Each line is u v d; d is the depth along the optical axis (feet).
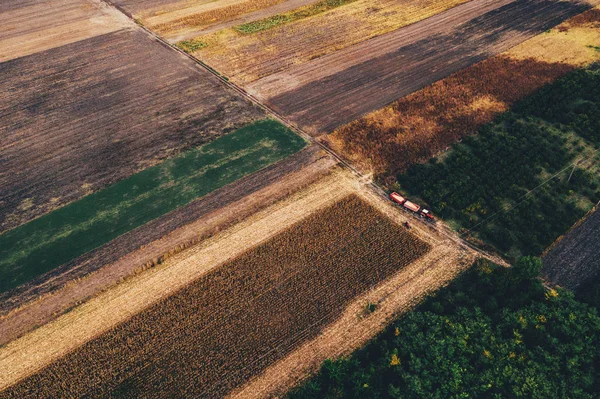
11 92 216.33
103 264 141.59
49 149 184.55
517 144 181.68
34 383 113.39
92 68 232.94
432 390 110.52
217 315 127.44
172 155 181.68
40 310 129.39
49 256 144.05
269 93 215.51
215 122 198.39
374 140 187.52
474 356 117.08
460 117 197.88
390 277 137.28
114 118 200.44
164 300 131.64
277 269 139.54
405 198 162.81
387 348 119.55
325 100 210.18
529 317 124.06
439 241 148.05
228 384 113.29
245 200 163.02
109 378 114.21
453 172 171.12
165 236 150.41
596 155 176.35
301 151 183.11
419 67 230.27
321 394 111.96
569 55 234.58
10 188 168.04
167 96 213.46
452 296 131.34
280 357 118.62
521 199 159.94
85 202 162.30
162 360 117.70
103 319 127.03
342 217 156.35
